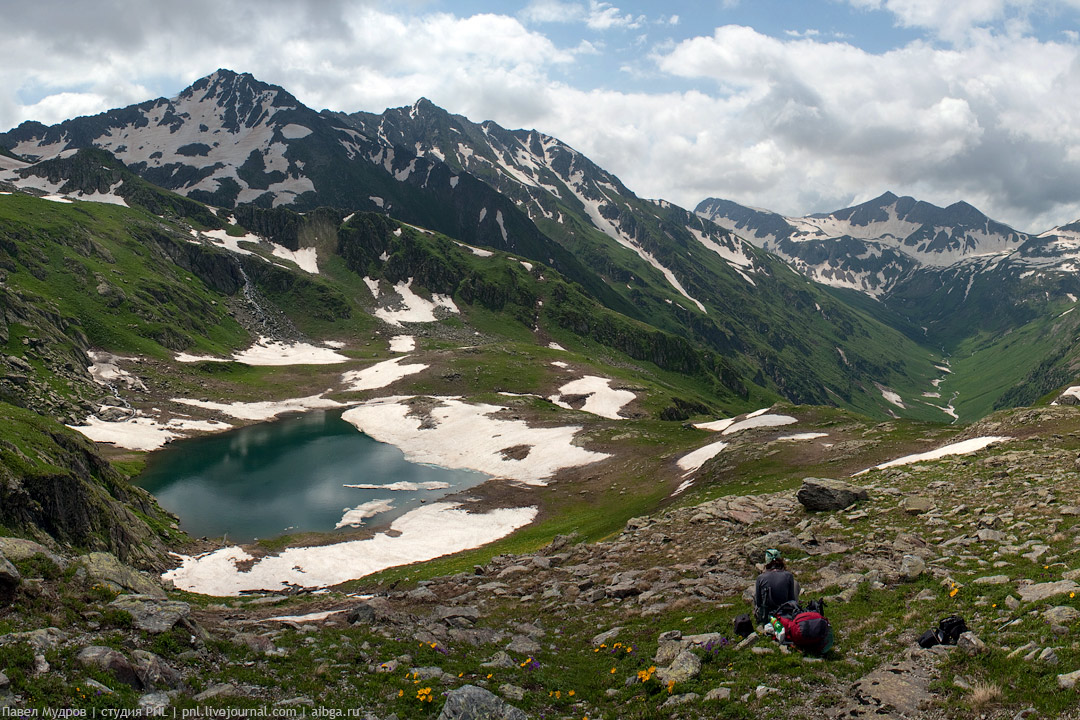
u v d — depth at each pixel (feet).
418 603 99.71
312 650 63.41
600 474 300.40
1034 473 116.88
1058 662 42.09
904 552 82.74
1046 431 166.20
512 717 47.55
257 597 132.77
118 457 323.57
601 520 211.00
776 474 202.59
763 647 54.70
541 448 356.79
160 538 182.91
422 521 236.84
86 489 143.43
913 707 42.01
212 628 69.51
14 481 118.11
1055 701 38.09
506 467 338.54
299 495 278.87
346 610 90.94
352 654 62.44
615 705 52.03
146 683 48.70
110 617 57.00
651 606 80.64
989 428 189.16
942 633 51.11
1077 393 230.68
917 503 106.93
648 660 60.03
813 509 123.65
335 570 181.16
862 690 44.88
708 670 53.62
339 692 53.16
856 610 63.67
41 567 62.54
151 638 55.93
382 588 134.92
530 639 73.82
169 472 308.60
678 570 97.60
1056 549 70.13
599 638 71.67
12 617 53.21
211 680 53.01
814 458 214.28
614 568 111.75
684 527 135.23
